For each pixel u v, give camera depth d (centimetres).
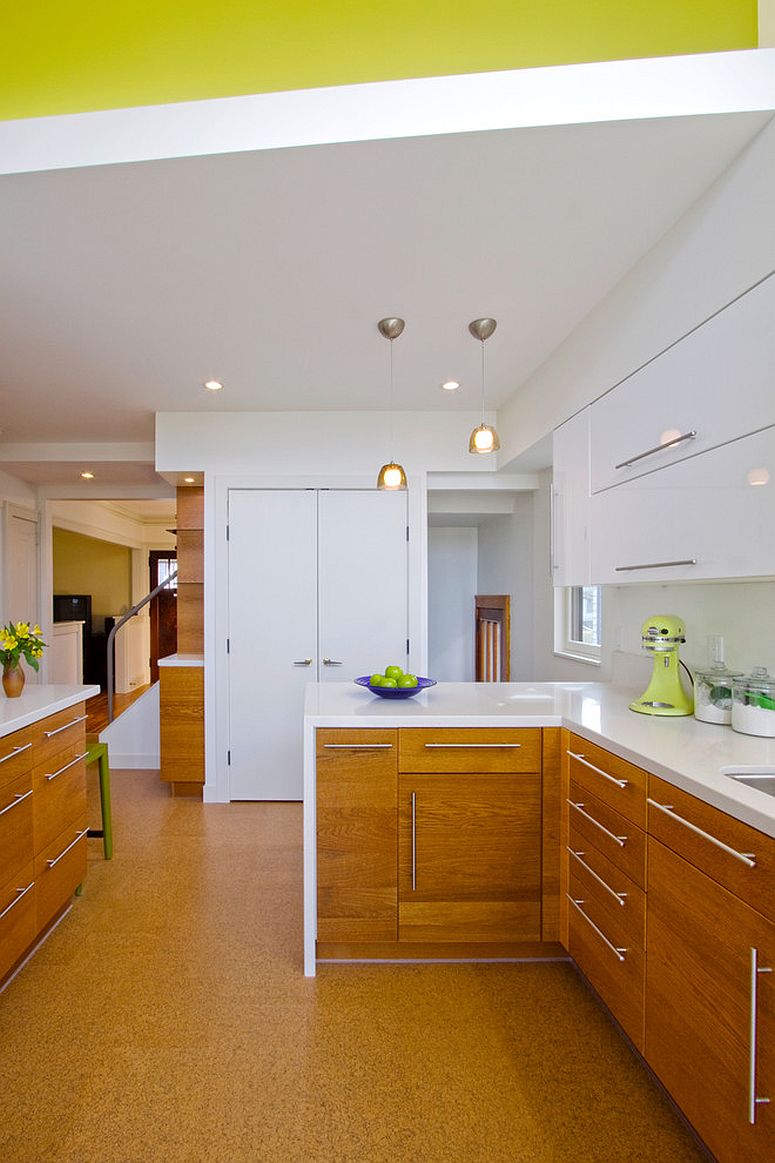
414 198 174
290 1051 172
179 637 454
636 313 209
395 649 393
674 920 141
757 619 194
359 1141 143
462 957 218
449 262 209
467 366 306
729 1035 122
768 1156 110
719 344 162
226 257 205
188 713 398
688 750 160
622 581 216
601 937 179
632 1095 157
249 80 189
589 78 146
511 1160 138
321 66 187
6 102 194
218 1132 145
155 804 389
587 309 243
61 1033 179
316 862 208
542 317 250
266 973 209
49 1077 162
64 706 235
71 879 244
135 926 239
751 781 144
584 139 150
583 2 184
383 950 217
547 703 234
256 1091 157
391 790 208
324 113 151
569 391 267
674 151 154
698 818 133
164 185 167
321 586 391
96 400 358
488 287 227
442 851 209
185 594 454
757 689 179
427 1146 142
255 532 389
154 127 156
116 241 195
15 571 511
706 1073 129
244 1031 180
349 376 320
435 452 389
